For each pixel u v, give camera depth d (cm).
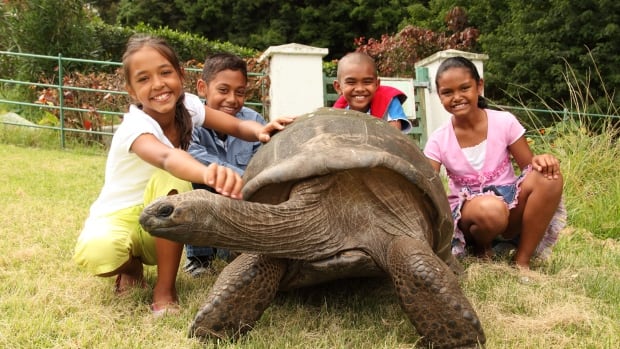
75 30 1121
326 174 247
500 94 1388
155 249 294
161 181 271
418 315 233
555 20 1258
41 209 458
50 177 611
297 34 2178
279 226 240
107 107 927
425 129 830
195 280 322
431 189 264
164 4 2247
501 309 284
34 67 1056
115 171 286
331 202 251
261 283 244
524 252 357
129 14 2239
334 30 2152
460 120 369
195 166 236
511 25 1384
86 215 446
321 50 804
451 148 375
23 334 234
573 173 573
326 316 267
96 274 281
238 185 224
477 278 325
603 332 256
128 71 276
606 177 580
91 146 880
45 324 245
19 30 1083
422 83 826
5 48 1105
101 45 1336
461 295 234
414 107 805
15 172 627
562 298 300
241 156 385
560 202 356
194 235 221
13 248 351
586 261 382
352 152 246
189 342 236
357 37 2155
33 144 852
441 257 303
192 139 362
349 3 2134
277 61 798
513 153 374
